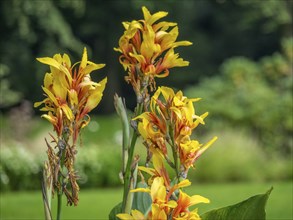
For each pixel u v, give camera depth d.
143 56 2.89
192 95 19.59
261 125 19.20
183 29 38.91
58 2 28.36
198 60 39.19
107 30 37.03
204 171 17.08
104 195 13.96
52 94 2.82
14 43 29.94
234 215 2.94
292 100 19.05
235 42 39.94
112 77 39.03
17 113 20.20
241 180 17.25
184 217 2.63
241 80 19.94
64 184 2.83
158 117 2.86
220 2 37.53
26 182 15.22
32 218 10.96
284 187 14.84
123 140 2.99
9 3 26.08
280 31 37.25
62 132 2.83
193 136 18.62
